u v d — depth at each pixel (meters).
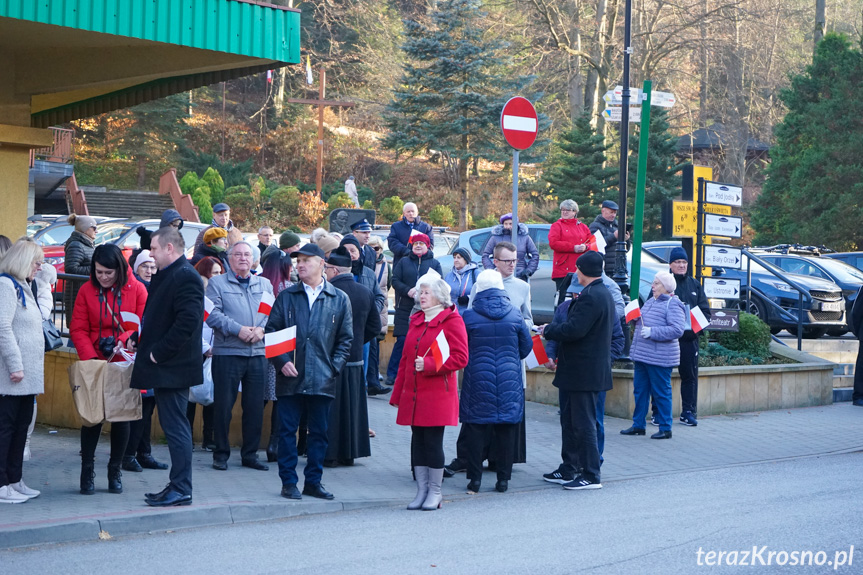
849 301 18.62
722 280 13.77
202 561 5.67
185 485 6.94
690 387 11.59
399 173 49.84
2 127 10.02
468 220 42.81
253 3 8.80
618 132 46.47
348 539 6.29
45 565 5.53
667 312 10.58
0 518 6.33
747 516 6.94
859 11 50.56
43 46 9.68
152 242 6.87
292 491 7.36
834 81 35.41
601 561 5.69
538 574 5.41
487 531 6.54
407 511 7.29
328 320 7.48
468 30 40.06
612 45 39.03
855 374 13.93
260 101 56.12
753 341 14.16
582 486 8.17
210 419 9.59
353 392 8.95
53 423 10.61
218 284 8.60
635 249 12.62
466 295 11.00
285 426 7.42
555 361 8.60
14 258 6.92
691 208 13.59
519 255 13.04
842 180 33.50
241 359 8.58
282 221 41.00
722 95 49.47
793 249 21.05
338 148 51.12
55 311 10.73
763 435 11.06
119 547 6.02
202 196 39.03
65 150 33.88
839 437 11.02
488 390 7.95
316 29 54.38
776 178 36.62
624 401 11.94
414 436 7.50
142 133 47.00
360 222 12.14
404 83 40.78
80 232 10.75
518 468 9.12
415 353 7.36
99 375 7.09
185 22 8.45
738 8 38.88
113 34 8.20
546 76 45.38
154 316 6.82
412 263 12.83
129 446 8.24
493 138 41.00
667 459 9.61
